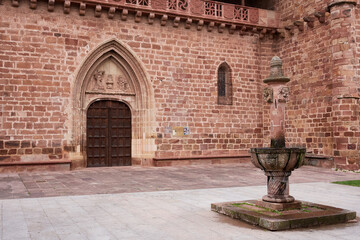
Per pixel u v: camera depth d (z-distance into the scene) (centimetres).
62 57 1797
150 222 694
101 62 1942
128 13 1952
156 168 1869
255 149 761
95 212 788
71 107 1798
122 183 1302
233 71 2222
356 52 1798
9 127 1673
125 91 2011
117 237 588
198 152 2084
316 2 2000
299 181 1366
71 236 592
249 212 709
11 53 1700
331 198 964
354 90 1780
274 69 816
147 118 1989
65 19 1814
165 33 2044
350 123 1767
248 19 2222
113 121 2005
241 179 1418
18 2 1719
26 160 1695
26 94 1716
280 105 802
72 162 1795
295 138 2136
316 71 1994
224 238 583
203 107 2119
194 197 988
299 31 2127
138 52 1972
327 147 1908
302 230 637
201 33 2142
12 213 775
